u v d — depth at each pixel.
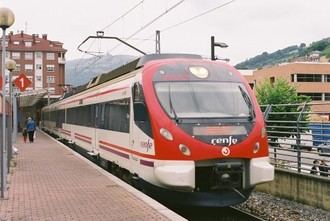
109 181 12.68
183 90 11.04
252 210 13.07
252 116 10.95
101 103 16.70
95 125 17.88
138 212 8.61
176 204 11.41
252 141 10.58
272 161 16.47
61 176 13.78
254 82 85.81
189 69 11.45
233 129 10.56
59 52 109.50
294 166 14.73
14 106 26.19
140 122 11.27
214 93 11.15
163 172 10.13
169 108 10.66
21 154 21.72
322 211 12.49
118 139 13.66
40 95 48.88
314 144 15.27
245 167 10.60
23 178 13.38
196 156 10.15
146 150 10.85
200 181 10.44
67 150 24.28
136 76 11.89
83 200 9.87
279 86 56.25
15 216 8.38
